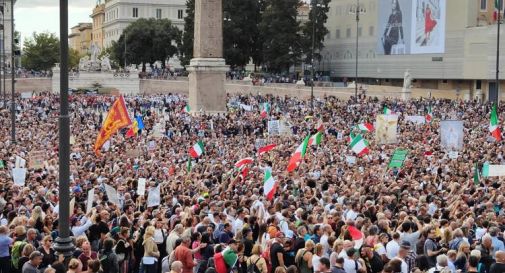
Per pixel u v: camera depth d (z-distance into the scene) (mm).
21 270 19625
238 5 157250
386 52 144375
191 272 20609
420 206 27219
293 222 24500
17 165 38438
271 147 45656
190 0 158750
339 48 163125
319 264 18500
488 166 35719
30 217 24344
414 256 21234
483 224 24984
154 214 26234
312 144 49000
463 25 125438
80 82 151500
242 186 33781
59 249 18094
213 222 24859
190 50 159125
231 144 57875
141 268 22594
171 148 54594
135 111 91000
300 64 161625
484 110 90000
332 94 130750
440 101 105000
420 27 134375
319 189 33531
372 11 149000
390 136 54031
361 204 28141
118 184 33781
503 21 121000
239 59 158000
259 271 20391
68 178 18109
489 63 119500
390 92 126125
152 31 179375
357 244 21641
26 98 113562
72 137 55812
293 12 151375
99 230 23766
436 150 51500
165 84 153875
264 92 139250
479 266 21219
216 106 89688
